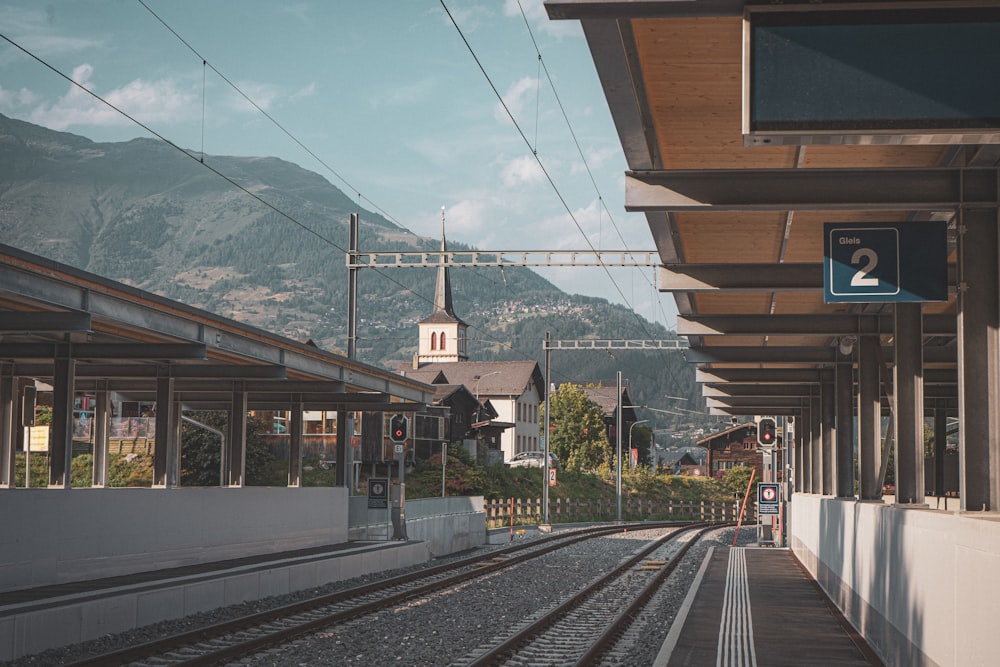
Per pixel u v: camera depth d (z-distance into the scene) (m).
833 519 18.75
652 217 14.98
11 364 23.61
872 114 7.63
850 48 7.67
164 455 22.08
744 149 12.83
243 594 17.31
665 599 19.81
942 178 12.49
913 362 14.48
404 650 13.17
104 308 15.79
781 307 22.59
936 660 8.97
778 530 36.47
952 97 7.58
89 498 16.30
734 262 18.58
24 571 14.69
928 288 12.66
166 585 15.29
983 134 7.55
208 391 25.62
